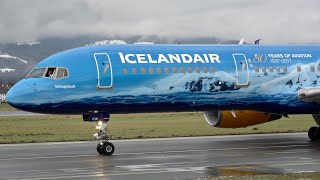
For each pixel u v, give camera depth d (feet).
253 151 114.42
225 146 125.29
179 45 125.80
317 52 135.85
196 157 103.81
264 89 127.95
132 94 116.37
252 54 129.08
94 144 132.26
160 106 119.75
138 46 121.60
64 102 111.96
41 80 111.45
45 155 108.99
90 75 113.60
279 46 134.41
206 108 124.16
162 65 119.44
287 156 104.99
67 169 87.92
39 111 111.65
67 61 113.80
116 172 84.12
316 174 77.82
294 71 131.23
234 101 125.70
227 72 124.47
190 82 120.98
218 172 83.71
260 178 75.25
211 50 126.52
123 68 116.06
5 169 88.22
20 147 125.70
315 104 130.82
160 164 93.61
